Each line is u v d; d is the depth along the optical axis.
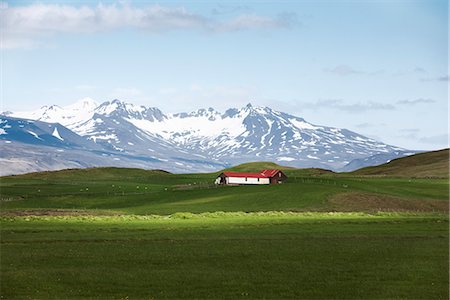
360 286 62.00
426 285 62.47
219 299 57.22
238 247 86.31
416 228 111.56
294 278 65.75
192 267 71.50
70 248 84.44
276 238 96.50
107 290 60.19
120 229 107.25
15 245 86.81
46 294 58.22
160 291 60.00
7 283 62.38
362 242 91.94
